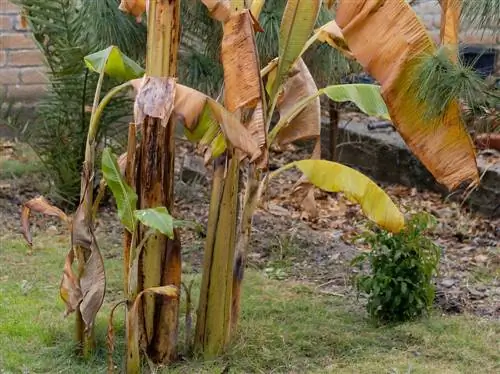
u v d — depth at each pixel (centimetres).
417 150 419
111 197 789
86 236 431
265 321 520
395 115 416
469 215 795
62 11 702
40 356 471
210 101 403
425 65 397
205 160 449
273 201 839
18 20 972
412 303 518
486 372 456
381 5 413
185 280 595
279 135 495
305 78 493
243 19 407
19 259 646
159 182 432
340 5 418
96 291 432
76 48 691
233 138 403
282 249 670
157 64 416
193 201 812
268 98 454
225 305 462
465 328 512
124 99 733
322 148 979
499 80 461
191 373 446
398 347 490
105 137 751
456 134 418
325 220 788
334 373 452
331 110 873
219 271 456
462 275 625
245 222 460
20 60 975
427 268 516
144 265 441
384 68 412
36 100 976
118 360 464
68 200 771
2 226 729
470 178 418
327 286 602
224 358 464
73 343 479
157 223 403
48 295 571
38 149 775
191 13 661
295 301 561
